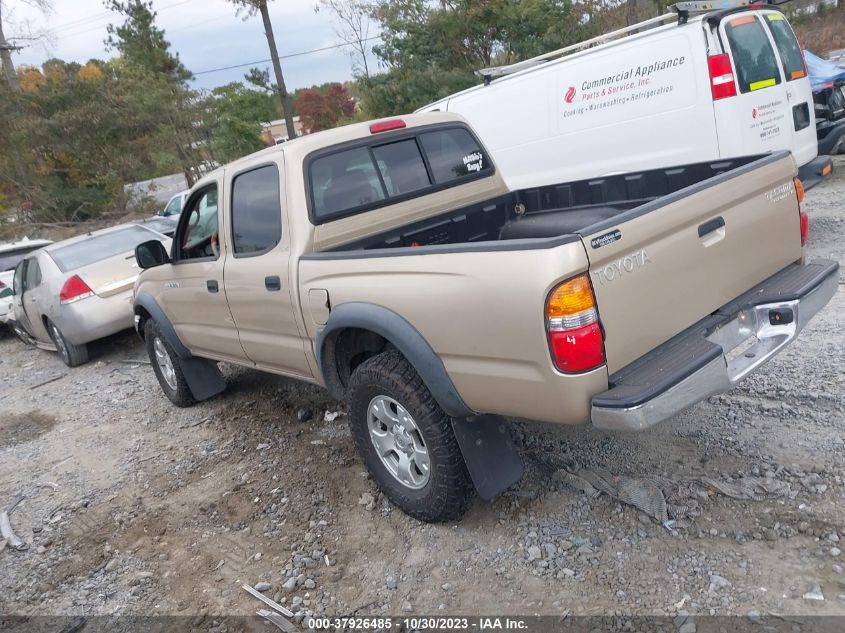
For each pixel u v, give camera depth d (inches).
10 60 1181.1
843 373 163.9
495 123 329.1
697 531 120.3
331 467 172.6
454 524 137.5
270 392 235.3
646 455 146.2
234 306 176.7
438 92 774.5
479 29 771.4
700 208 115.9
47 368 359.9
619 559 118.0
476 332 111.3
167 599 133.0
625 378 106.0
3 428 263.0
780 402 156.6
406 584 123.6
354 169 161.6
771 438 143.3
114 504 175.9
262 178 160.1
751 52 253.9
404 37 812.6
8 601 142.0
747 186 125.7
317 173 155.6
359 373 137.9
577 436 159.9
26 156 1144.2
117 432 229.9
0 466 219.6
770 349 123.3
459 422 126.6
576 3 786.2
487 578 120.5
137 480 187.6
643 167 278.4
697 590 107.6
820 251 261.7
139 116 1115.3
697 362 106.0
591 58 283.7
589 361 101.5
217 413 227.1
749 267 128.3
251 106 1095.6
